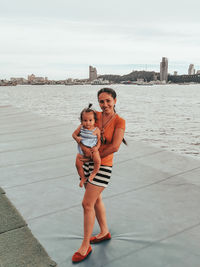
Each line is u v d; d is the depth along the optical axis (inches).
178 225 134.5
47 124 452.4
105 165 102.7
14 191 181.5
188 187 180.2
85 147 98.3
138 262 106.9
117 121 101.7
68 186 189.0
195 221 137.9
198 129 1065.5
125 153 263.4
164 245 117.8
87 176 106.4
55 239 124.0
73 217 144.7
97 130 99.7
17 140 343.6
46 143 321.7
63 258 110.3
